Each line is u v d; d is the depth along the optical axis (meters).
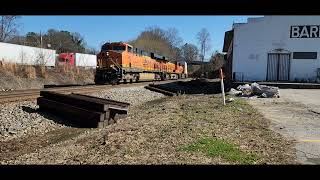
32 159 7.24
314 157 6.92
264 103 17.45
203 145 7.73
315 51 33.34
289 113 13.57
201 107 15.29
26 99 16.44
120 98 22.03
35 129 11.32
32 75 36.66
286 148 7.61
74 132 11.20
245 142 8.12
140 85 33.44
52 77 41.97
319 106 16.16
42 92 15.18
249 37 34.41
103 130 10.98
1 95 17.86
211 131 9.33
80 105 13.07
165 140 8.28
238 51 34.72
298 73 33.72
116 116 12.55
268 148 7.59
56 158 7.22
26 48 44.12
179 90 31.20
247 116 12.46
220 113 13.00
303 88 29.19
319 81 33.03
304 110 14.60
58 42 98.44
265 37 34.12
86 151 7.70
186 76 83.12
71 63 59.22
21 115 12.95
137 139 8.43
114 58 33.00
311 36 33.34
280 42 33.88
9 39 70.94
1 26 69.50
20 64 39.12
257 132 9.38
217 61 98.06
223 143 7.90
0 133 10.39
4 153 8.38
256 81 33.84
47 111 14.21
